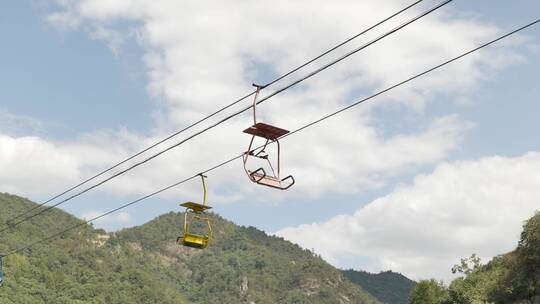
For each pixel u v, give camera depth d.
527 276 95.38
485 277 105.50
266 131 23.97
